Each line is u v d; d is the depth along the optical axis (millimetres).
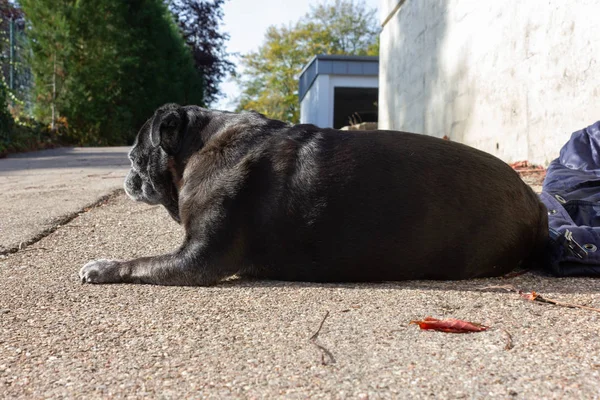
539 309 813
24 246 1275
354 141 989
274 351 693
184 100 8742
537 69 2121
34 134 5531
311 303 860
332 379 624
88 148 5680
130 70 6539
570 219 1154
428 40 3305
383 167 958
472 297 873
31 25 6160
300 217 960
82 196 2014
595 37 1785
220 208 979
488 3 2518
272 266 988
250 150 1006
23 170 3271
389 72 4180
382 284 962
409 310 817
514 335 720
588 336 712
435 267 962
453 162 965
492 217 953
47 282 998
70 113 6289
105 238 1358
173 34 8266
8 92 5188
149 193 1161
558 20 1979
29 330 772
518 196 981
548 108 2055
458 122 2885
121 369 659
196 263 972
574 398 577
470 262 962
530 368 635
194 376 639
